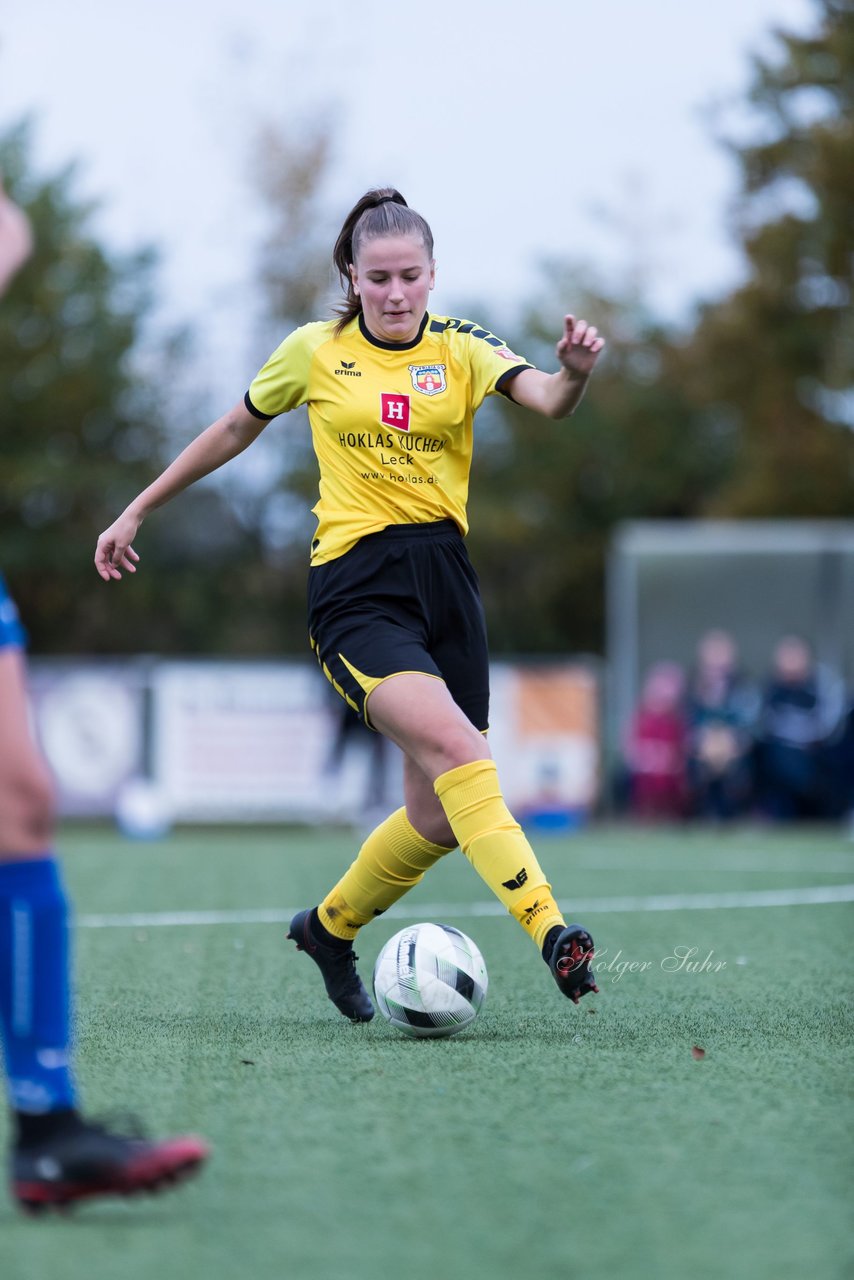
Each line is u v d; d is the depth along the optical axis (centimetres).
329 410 1452
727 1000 1667
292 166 10250
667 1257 793
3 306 10356
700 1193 904
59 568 10356
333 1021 1530
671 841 4656
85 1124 895
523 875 1378
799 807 5591
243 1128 1055
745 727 5516
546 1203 884
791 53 9206
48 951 906
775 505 9681
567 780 5522
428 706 1397
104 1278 766
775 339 9506
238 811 5438
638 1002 1652
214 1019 1538
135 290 10644
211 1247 813
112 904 2788
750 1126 1061
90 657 10725
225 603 10762
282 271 10400
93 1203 891
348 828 5491
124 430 10700
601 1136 1033
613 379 12575
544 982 1811
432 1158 978
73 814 5425
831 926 2412
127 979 1848
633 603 6347
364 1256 796
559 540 11731
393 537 1447
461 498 1489
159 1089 1180
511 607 11788
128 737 5425
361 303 1481
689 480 12006
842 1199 892
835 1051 1342
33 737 922
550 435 11894
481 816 1389
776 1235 828
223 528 10894
